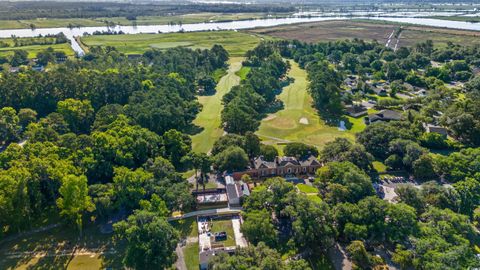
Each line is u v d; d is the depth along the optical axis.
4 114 152.25
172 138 135.75
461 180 115.75
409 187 104.25
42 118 159.25
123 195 100.69
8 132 151.00
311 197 112.56
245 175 120.06
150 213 85.81
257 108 186.88
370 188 105.19
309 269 74.38
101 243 94.56
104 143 118.69
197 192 115.06
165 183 107.25
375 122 157.00
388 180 123.12
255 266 74.31
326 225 89.50
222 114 168.75
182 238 96.19
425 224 89.75
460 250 78.44
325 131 165.88
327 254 89.75
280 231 97.44
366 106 198.25
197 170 131.38
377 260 83.88
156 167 112.75
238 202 110.06
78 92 174.88
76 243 94.81
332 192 102.12
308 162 130.12
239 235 97.50
